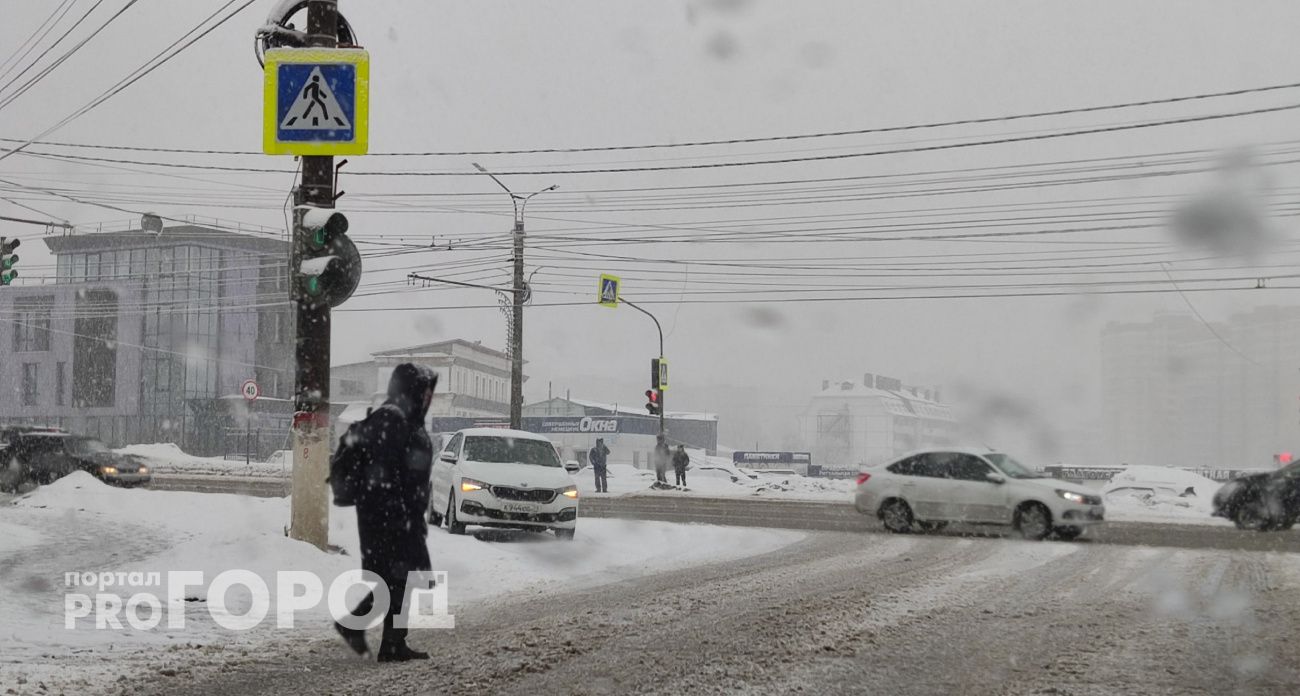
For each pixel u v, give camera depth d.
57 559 11.93
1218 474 49.25
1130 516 26.81
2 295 73.06
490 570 13.30
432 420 69.38
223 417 68.94
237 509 16.94
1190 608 10.52
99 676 6.85
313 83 12.16
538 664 7.46
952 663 7.67
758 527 21.75
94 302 71.75
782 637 8.60
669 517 24.67
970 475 19.75
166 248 70.88
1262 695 6.78
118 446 65.69
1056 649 8.27
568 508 17.23
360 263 12.63
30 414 72.25
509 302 49.97
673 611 10.04
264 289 73.44
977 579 12.84
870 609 10.22
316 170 12.68
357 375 83.62
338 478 7.41
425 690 6.65
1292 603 10.90
